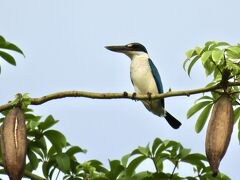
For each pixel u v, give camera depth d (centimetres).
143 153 1005
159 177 996
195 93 964
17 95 914
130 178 1009
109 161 1016
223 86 930
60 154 1035
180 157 1006
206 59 895
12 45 983
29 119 1030
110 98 985
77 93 962
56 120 1023
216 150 838
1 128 851
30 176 1052
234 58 943
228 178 1006
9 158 815
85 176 1044
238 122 1027
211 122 859
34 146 1034
